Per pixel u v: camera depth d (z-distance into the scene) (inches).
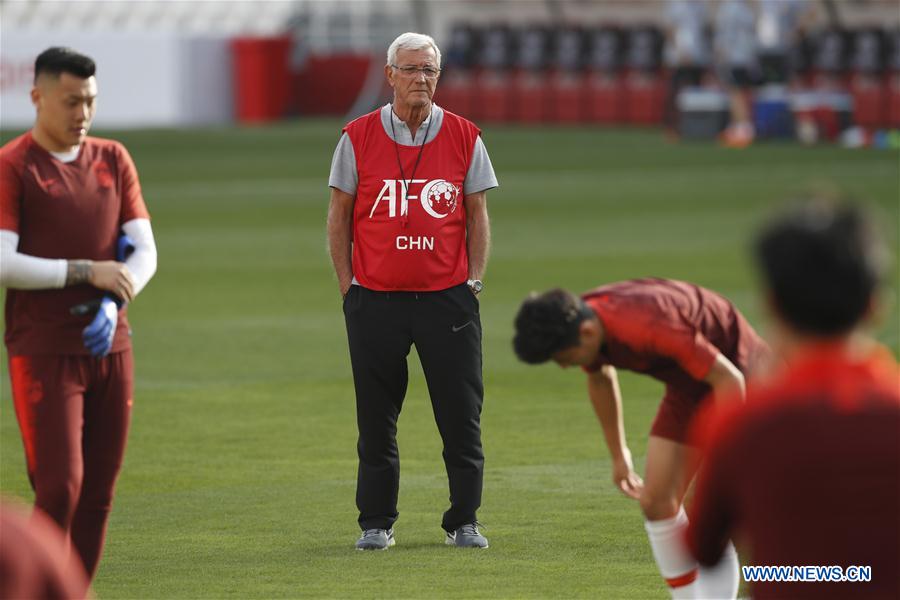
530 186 3634.4
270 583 874.1
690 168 4040.4
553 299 697.0
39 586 379.2
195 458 1211.9
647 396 1446.9
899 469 434.3
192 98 6387.8
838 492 436.8
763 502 447.5
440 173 942.4
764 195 3319.4
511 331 1786.4
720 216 2957.7
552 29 6269.7
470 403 957.2
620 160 4343.0
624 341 712.4
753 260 459.8
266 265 2369.6
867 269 440.5
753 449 446.6
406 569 906.1
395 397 962.7
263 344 1731.1
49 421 765.9
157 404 1421.0
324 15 7303.2
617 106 6127.0
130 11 6943.9
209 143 5172.2
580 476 1145.4
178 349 1700.3
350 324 958.4
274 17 7308.1
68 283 767.7
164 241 2679.6
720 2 5044.3
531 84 6250.0
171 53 6299.2
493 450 1234.6
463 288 954.1
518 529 1000.2
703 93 5172.2
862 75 5433.1
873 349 457.4
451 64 6382.9
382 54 7007.9
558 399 1440.7
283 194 3516.2
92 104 782.5
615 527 1002.7
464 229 957.8
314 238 2711.6
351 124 952.3
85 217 786.2
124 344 795.4
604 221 2906.0
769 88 5059.1
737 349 750.5
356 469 1177.4
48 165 781.3
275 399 1445.6
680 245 2534.5
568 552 943.0
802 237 443.8
